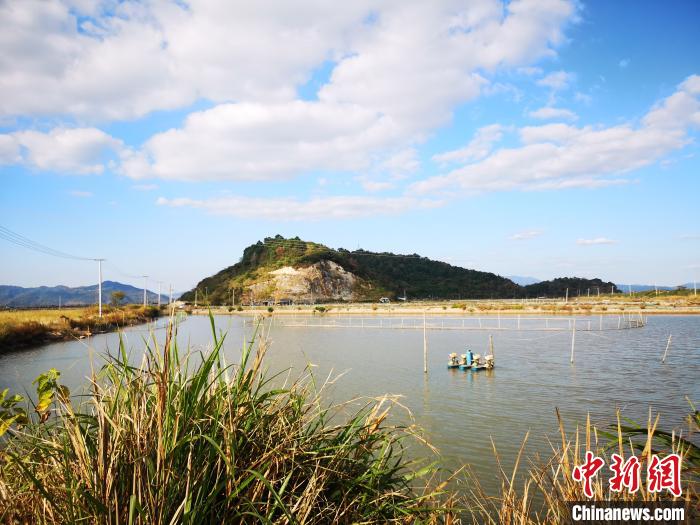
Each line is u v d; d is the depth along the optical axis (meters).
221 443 3.16
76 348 36.47
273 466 3.39
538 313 94.06
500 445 15.23
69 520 2.64
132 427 3.00
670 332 52.62
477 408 20.61
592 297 144.50
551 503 3.94
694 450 3.66
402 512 3.85
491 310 103.69
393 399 4.42
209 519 2.92
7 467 3.39
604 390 24.31
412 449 14.45
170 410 2.97
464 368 30.64
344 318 90.62
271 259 175.12
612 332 53.50
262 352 3.73
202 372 3.19
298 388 4.35
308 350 41.12
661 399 22.27
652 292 134.38
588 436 3.94
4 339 36.69
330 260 176.12
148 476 2.66
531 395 23.34
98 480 2.71
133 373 3.38
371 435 4.18
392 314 103.69
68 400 3.38
